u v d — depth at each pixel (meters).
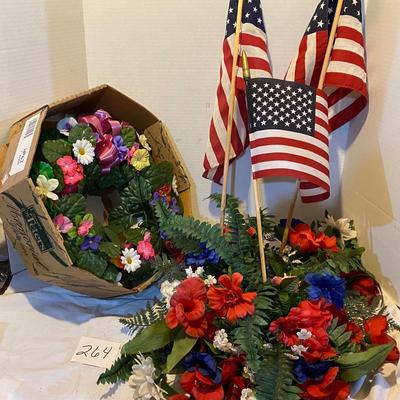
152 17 1.16
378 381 0.89
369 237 1.14
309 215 1.34
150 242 1.11
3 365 0.97
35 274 1.05
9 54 1.04
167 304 0.95
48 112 1.01
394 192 1.01
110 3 1.16
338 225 1.16
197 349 0.91
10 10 1.02
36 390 0.92
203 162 1.25
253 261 1.04
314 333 0.84
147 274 1.13
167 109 1.25
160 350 0.93
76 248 1.01
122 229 1.12
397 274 1.03
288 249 1.11
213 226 0.99
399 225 1.00
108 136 1.08
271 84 1.00
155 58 1.20
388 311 1.02
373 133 1.09
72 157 1.02
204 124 1.25
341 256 1.02
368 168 1.12
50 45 1.12
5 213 0.98
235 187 1.31
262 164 0.98
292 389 0.80
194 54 1.18
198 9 1.13
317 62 1.10
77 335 1.04
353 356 0.85
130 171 1.12
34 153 0.92
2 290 1.17
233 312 0.86
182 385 0.86
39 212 0.91
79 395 0.91
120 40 1.19
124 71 1.22
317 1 1.11
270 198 1.32
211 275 0.98
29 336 1.04
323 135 1.02
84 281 1.03
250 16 1.09
